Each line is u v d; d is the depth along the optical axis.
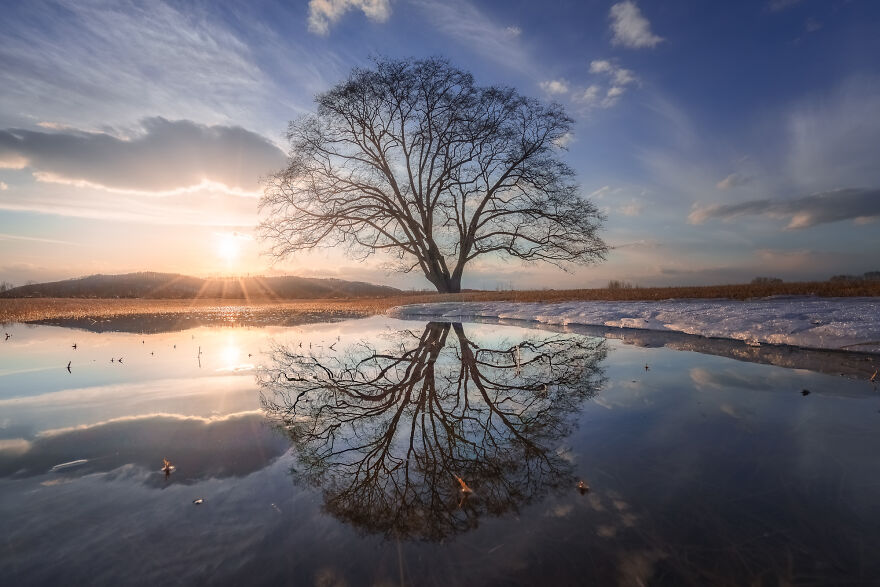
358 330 8.32
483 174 22.19
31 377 3.97
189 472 1.94
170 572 1.26
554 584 1.18
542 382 3.62
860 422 2.38
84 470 1.96
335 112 20.16
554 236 21.91
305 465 2.03
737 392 3.04
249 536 1.45
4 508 1.61
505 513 1.58
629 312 8.12
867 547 1.30
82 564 1.29
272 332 8.09
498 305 12.42
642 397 3.02
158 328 9.10
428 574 1.24
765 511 1.52
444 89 19.73
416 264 24.20
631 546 1.34
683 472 1.85
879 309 5.74
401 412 2.87
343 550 1.37
